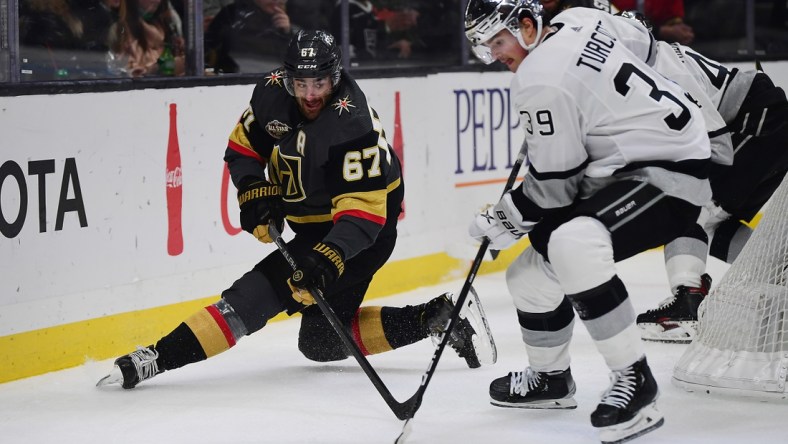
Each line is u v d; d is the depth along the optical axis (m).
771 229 9.00
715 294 9.02
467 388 8.95
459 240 14.83
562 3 9.45
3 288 9.48
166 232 11.03
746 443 7.42
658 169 7.21
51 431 7.92
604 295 7.09
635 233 7.18
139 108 10.70
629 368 7.23
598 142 7.24
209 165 11.51
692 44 17.70
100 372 9.84
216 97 11.57
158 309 10.97
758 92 10.49
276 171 8.96
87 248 10.22
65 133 9.98
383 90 13.66
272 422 8.05
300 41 8.06
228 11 12.28
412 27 14.51
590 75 7.07
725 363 8.66
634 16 10.57
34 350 9.73
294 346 10.77
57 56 10.56
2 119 9.43
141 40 11.35
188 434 7.77
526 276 7.73
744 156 10.55
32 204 9.71
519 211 7.41
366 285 9.33
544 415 8.13
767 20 18.56
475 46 7.46
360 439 7.61
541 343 7.98
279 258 9.01
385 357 10.18
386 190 8.46
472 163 15.05
